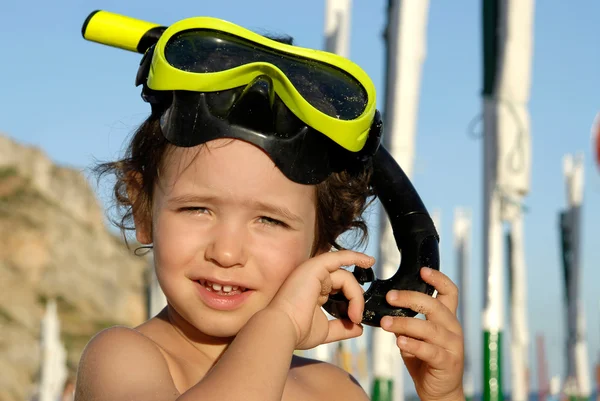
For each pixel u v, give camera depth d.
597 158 5.70
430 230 2.21
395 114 5.35
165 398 1.79
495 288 4.70
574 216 11.55
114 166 2.40
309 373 2.34
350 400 2.33
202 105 1.86
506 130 5.00
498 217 4.90
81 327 52.47
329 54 1.98
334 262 1.97
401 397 5.89
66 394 12.34
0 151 64.19
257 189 1.88
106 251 62.94
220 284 1.90
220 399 1.63
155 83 1.89
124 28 2.10
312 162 1.94
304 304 1.87
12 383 43.03
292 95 1.84
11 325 48.88
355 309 2.03
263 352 1.73
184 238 1.90
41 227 58.38
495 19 5.11
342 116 1.95
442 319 2.12
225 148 1.87
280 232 1.94
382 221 5.19
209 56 1.91
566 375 11.50
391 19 5.48
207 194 1.87
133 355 1.86
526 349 7.28
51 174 66.12
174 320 2.06
